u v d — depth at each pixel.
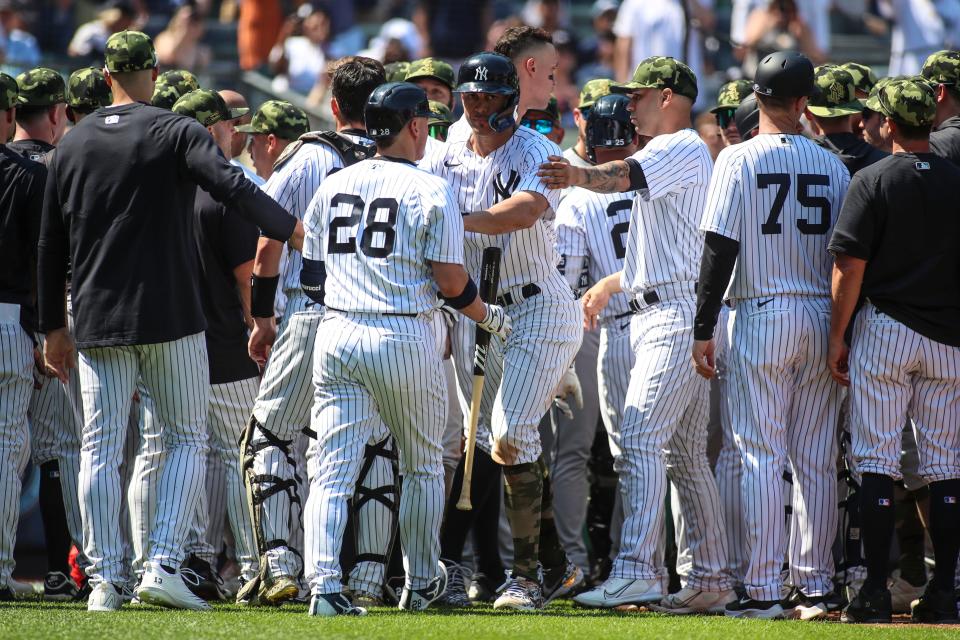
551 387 19.17
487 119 18.42
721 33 44.12
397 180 17.31
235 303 21.14
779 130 19.33
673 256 19.91
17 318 19.64
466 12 44.69
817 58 40.47
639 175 18.88
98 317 17.61
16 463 19.95
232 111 23.44
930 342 18.52
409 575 18.52
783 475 20.27
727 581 20.72
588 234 23.02
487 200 18.97
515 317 19.19
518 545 19.31
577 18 50.03
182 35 42.50
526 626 16.34
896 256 18.53
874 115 22.94
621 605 20.22
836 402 19.36
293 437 19.62
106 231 17.62
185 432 18.36
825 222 18.98
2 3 42.75
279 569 19.06
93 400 17.98
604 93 23.69
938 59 21.58
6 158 19.64
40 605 19.33
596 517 23.83
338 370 17.28
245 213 17.45
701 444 20.78
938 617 18.78
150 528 18.92
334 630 15.47
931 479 18.97
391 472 19.58
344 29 45.75
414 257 17.19
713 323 18.94
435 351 17.59
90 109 21.72
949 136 20.36
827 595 19.22
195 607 18.14
